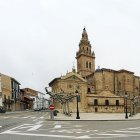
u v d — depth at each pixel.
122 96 98.06
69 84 97.31
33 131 18.44
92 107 96.19
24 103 139.50
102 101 97.12
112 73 109.25
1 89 94.88
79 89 97.75
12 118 41.03
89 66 120.12
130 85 108.75
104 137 14.09
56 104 87.00
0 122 30.34
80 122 31.19
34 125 25.12
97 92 105.31
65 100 58.12
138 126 22.92
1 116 48.72
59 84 96.62
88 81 110.62
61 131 18.22
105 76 107.25
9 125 25.06
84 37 122.31
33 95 161.25
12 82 111.25
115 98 97.75
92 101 97.00
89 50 121.25
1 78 95.94
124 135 15.05
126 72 108.50
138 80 113.38
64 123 28.97
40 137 14.56
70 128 21.11
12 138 14.27
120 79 108.81
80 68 119.44
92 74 109.81
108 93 98.69
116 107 96.75
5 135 15.85
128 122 30.83
